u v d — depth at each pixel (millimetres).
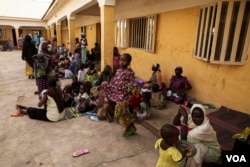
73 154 2719
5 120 3719
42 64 4645
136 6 6750
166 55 5633
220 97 4164
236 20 3508
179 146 1914
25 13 21844
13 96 5102
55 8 11484
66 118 3885
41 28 24688
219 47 3789
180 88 4766
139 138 3219
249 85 3596
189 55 4820
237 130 3082
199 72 4594
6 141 3025
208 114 3631
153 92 4781
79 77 5629
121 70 3117
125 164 2572
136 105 3689
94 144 3004
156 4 5715
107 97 3309
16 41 23047
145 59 6660
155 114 3986
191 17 4605
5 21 20016
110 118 3742
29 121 3705
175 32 5184
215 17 3723
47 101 3674
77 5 7312
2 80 6812
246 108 3697
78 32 15812
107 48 5199
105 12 4953
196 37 4391
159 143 1992
